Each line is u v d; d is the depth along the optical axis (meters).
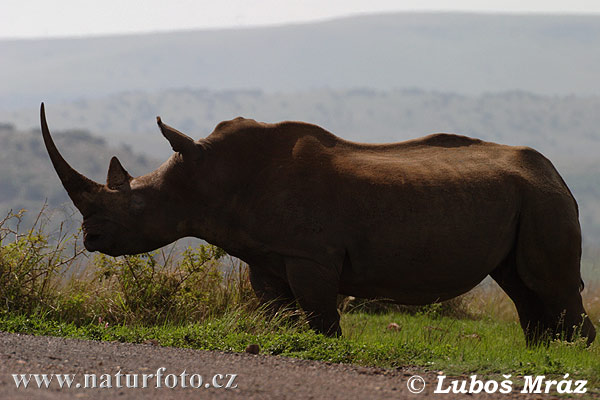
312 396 19.56
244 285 36.41
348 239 29.12
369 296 30.67
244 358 24.16
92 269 35.44
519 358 25.84
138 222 29.98
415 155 31.34
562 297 31.67
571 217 31.52
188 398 18.88
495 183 30.67
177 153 30.12
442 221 29.59
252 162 29.91
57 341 25.17
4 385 18.95
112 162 30.30
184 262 35.38
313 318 29.16
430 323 41.47
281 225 29.05
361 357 25.12
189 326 29.67
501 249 30.92
